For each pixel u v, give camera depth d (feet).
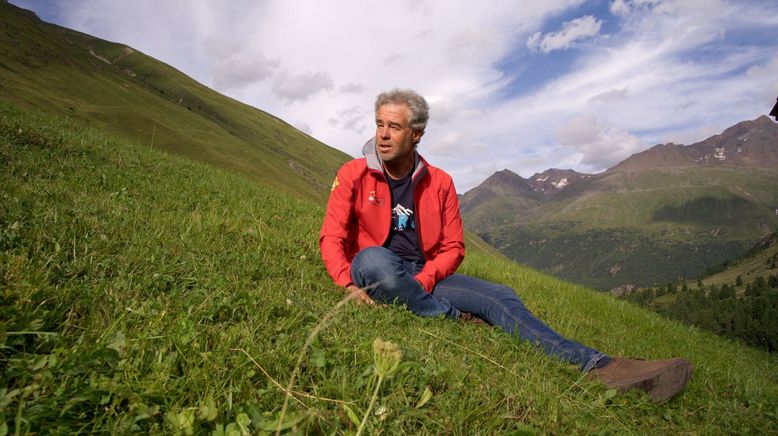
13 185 15.69
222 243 16.61
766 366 35.19
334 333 10.31
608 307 33.60
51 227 12.10
